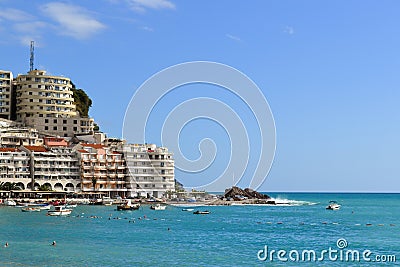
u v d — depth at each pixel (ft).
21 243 363.35
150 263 296.30
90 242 373.61
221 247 360.69
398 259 320.29
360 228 517.55
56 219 554.05
